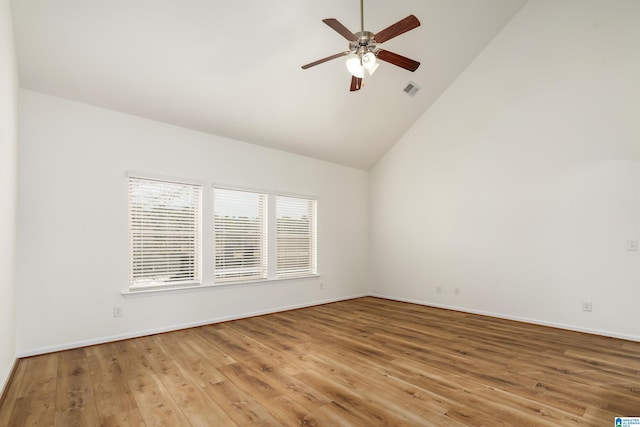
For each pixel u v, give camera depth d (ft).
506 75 14.64
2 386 7.39
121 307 11.54
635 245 11.27
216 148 14.30
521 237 14.08
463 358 9.64
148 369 8.87
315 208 18.22
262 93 13.10
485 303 15.24
